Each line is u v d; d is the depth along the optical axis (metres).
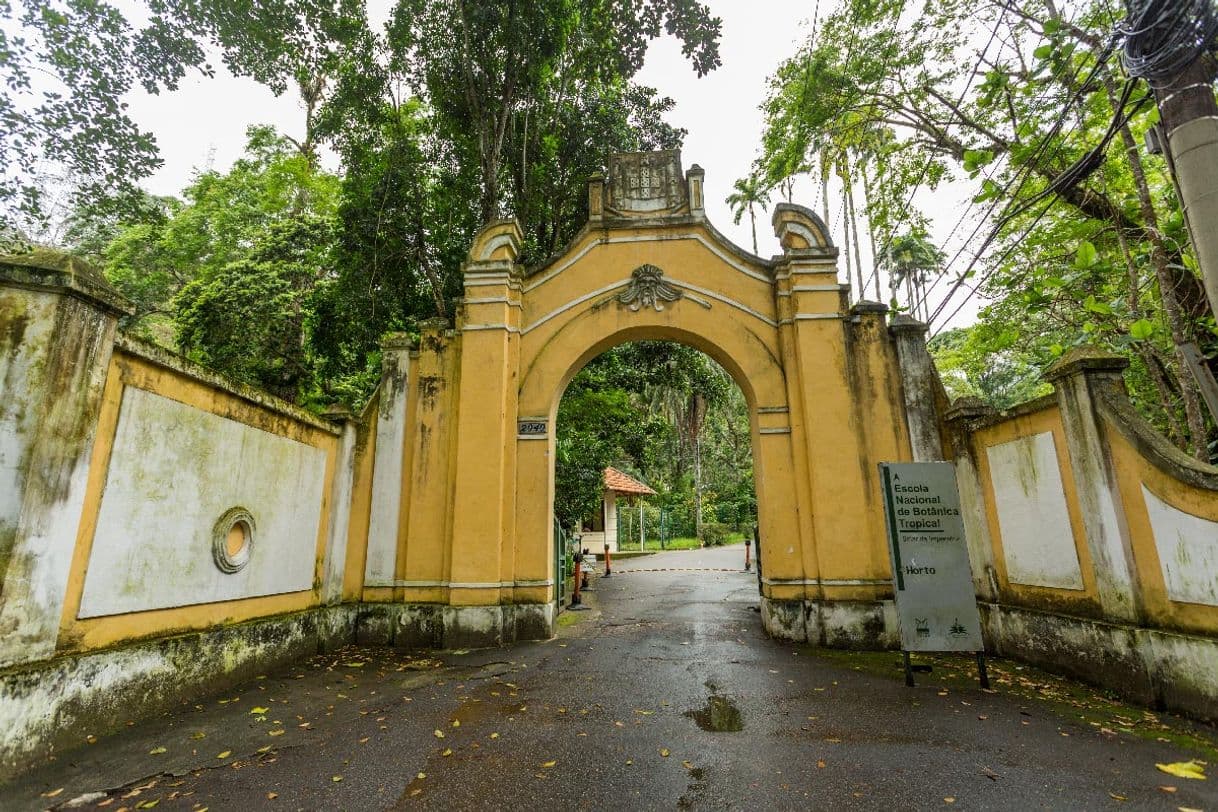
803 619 7.77
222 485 5.96
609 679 6.10
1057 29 5.81
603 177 9.41
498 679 6.15
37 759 3.90
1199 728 4.35
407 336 8.93
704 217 8.98
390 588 8.16
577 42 11.92
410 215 11.90
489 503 8.10
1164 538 4.79
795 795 3.50
